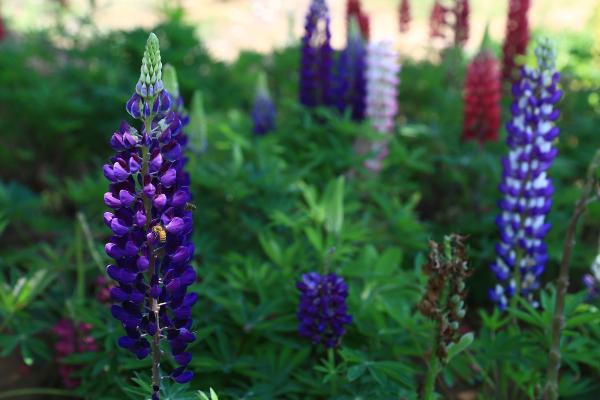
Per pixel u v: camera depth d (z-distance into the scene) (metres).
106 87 2.52
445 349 1.22
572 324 1.29
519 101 1.38
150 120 1.08
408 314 1.38
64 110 2.44
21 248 2.03
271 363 1.37
